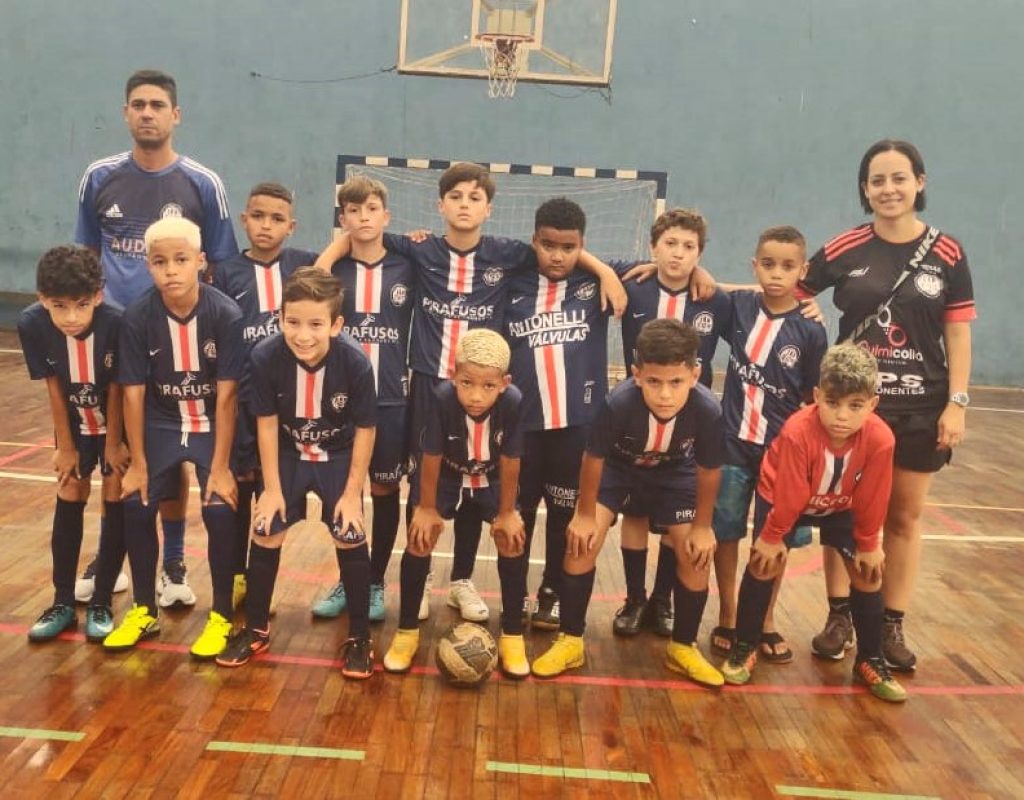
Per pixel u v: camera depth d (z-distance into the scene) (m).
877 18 10.12
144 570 3.11
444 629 3.38
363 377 2.88
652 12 10.16
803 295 3.32
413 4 9.45
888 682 3.00
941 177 10.34
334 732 2.61
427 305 3.34
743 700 2.96
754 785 2.47
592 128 10.37
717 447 2.87
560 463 3.35
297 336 2.75
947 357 3.16
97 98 10.37
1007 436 7.99
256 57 10.30
